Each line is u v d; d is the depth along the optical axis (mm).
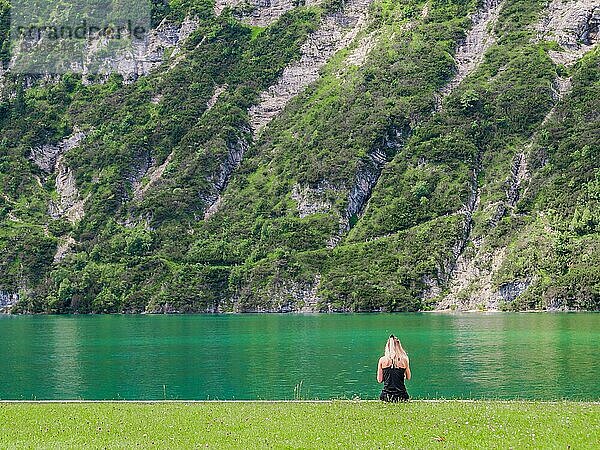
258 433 43094
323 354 118062
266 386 87000
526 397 74625
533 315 196750
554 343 125188
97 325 195625
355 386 85688
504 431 41344
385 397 50875
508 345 123438
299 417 47562
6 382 93500
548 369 94938
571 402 54219
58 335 164125
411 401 52656
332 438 41000
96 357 119625
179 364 109188
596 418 45062
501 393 77625
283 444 40094
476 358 107250
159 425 46438
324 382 89125
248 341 142375
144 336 158375
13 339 155000
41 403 58219
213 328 176625
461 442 39188
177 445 40656
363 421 44812
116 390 86375
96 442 41844
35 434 44469
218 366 106000
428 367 98875
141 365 108625
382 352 119750
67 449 40156
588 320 175625
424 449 38062
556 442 38844
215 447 39844
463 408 48750
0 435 44250
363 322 185375
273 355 118000
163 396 81625
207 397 79875
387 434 41281
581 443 38719
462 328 160125
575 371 92750
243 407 53344
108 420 48531
